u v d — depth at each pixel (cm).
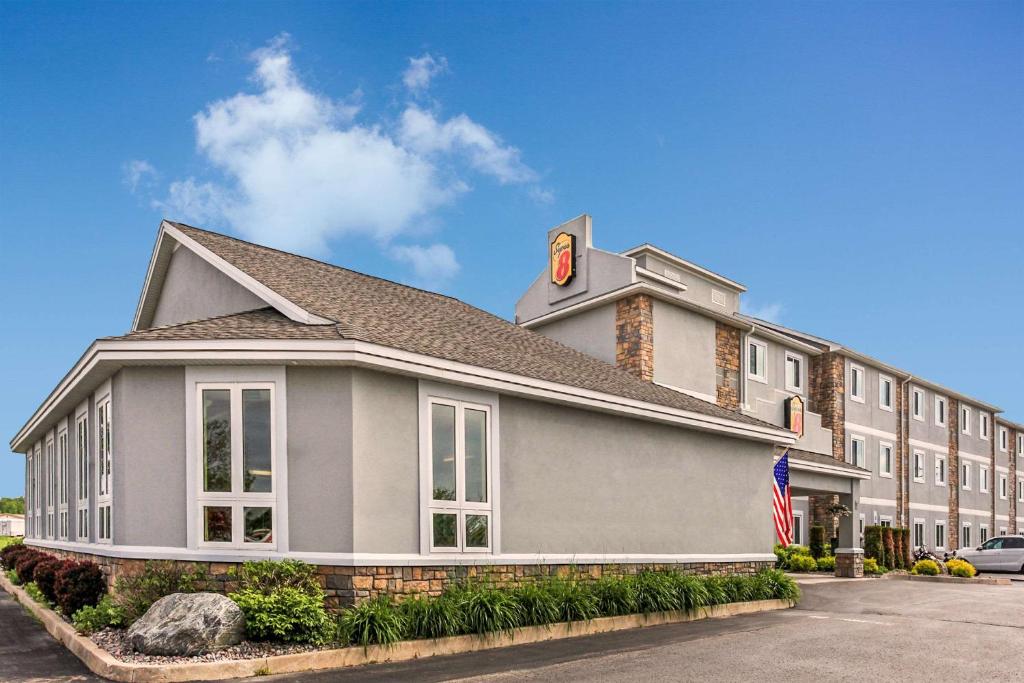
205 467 1134
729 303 3098
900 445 3719
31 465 2311
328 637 1000
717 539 1781
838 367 3259
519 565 1342
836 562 2681
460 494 1259
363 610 1029
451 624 1085
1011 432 5069
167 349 1103
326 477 1114
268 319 1252
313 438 1122
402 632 1042
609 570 1509
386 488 1151
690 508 1719
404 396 1197
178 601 980
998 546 3306
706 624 1399
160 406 1151
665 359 2342
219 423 1141
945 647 1170
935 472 4053
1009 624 1441
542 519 1398
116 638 1018
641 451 1619
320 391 1129
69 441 1634
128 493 1141
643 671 965
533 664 998
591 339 2444
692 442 1753
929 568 2830
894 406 3709
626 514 1564
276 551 1106
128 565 1130
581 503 1475
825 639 1229
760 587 1683
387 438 1162
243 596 1009
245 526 1117
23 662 970
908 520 3722
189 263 1605
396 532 1157
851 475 2636
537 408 1418
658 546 1627
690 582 1491
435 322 1581
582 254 2556
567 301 2598
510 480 1351
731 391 2589
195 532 1117
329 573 1098
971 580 2645
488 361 1336
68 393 1421
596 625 1284
